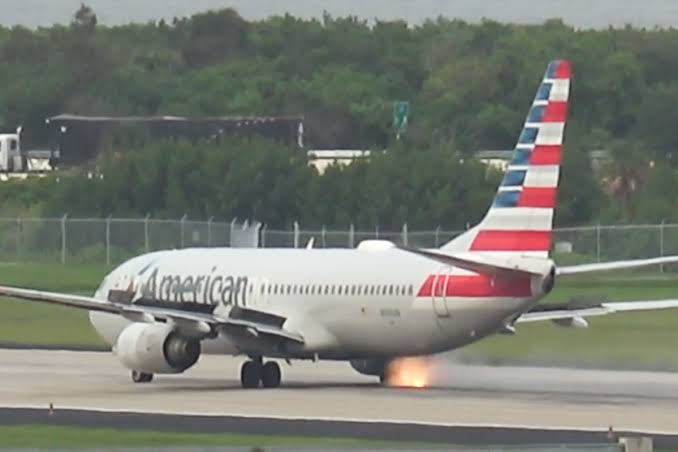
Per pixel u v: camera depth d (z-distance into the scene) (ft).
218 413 489.26
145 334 570.46
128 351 572.10
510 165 542.16
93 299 574.97
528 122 542.16
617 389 555.28
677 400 517.96
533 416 474.90
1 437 442.09
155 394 549.13
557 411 487.61
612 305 576.20
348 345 571.28
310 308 574.15
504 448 353.51
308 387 572.10
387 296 557.33
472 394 540.93
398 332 558.15
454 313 544.21
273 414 486.38
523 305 536.83
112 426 460.96
